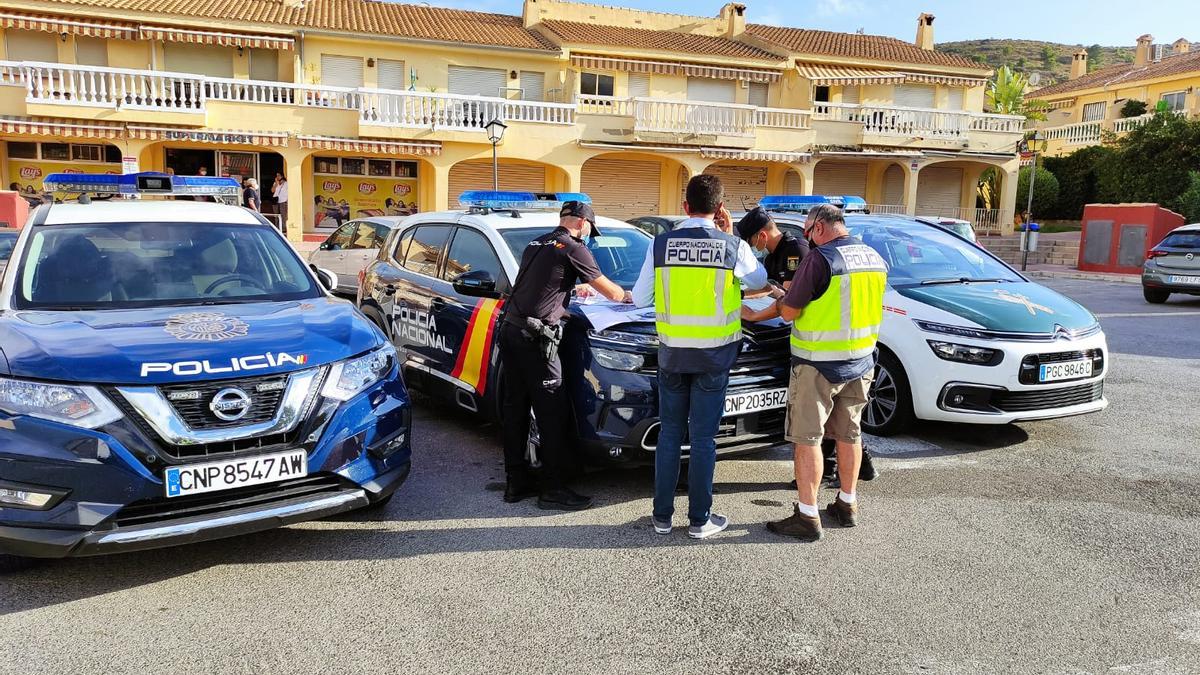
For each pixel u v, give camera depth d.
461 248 5.89
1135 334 10.73
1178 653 3.13
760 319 4.36
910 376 5.69
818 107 27.20
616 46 24.78
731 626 3.29
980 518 4.46
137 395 3.32
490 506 4.57
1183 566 3.88
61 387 3.28
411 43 22.69
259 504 3.54
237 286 4.63
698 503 4.12
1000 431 6.16
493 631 3.23
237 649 3.09
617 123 23.58
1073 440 5.94
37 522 3.23
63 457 3.22
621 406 4.42
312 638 3.17
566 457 4.59
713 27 29.78
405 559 3.88
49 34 20.27
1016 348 5.40
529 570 3.78
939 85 28.88
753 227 5.45
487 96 23.44
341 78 22.58
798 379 4.11
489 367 5.21
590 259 4.40
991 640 3.21
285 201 20.59
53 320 3.87
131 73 18.97
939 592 3.60
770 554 3.98
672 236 3.98
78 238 4.63
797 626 3.29
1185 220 22.22
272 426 3.51
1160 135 26.23
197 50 21.55
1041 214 31.77
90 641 3.13
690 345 3.95
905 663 3.04
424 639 3.17
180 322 3.87
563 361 4.64
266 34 21.47
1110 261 21.72
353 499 3.76
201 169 20.36
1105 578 3.75
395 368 4.16
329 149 20.62
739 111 24.75
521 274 4.47
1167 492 4.88
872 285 4.07
